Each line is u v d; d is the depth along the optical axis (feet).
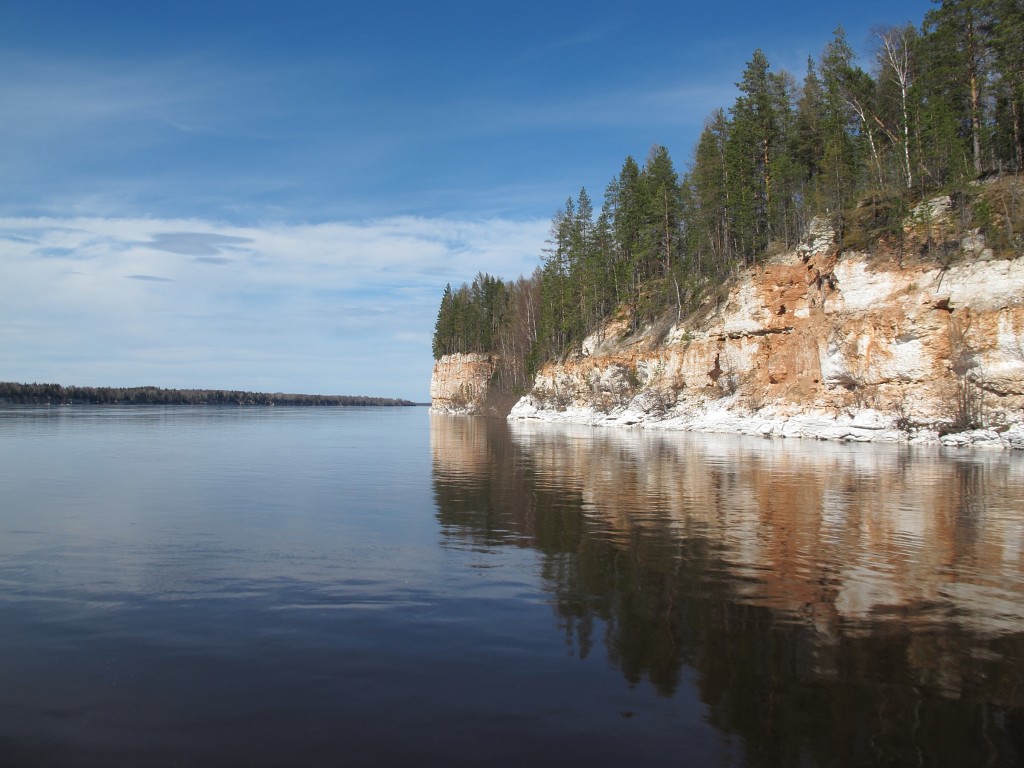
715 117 228.02
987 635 25.53
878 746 17.65
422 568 35.58
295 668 22.33
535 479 74.02
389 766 16.49
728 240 194.80
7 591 31.19
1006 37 133.08
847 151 163.53
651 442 131.44
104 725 18.45
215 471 84.64
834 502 56.95
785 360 157.79
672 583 32.58
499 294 382.83
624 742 17.76
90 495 63.16
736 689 20.95
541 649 24.13
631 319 228.84
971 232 124.98
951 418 119.03
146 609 28.55
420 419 327.67
